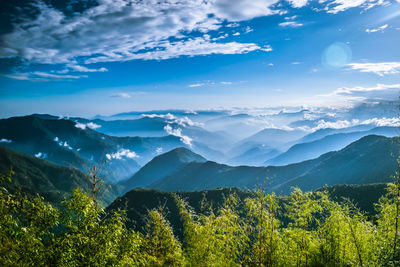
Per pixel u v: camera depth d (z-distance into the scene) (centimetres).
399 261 947
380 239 1132
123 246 1095
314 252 1201
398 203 1048
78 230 1007
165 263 1266
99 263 995
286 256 1180
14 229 864
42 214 923
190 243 1330
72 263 960
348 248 1197
